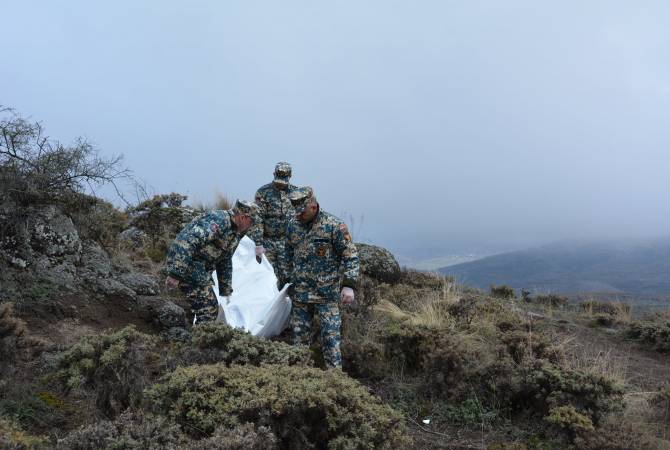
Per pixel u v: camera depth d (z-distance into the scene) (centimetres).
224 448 275
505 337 577
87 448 280
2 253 509
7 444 273
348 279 478
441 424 459
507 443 417
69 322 502
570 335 797
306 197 483
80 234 612
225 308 582
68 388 371
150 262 736
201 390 346
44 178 545
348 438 327
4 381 362
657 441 421
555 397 446
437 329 571
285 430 331
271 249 695
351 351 529
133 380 371
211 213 503
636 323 834
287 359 416
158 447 280
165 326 557
